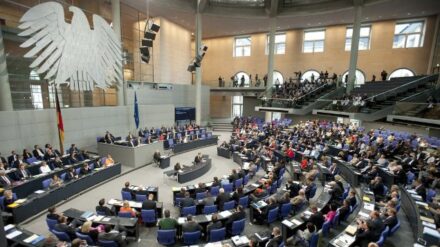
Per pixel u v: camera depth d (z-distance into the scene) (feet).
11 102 38.14
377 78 74.74
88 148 50.01
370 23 74.08
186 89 82.89
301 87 72.18
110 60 52.65
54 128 43.62
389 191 28.71
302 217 22.13
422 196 25.89
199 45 70.44
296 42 85.05
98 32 49.26
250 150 48.39
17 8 42.29
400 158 38.60
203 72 102.22
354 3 60.75
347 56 78.28
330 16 70.38
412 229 22.54
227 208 25.62
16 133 38.17
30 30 38.01
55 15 41.19
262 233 20.35
